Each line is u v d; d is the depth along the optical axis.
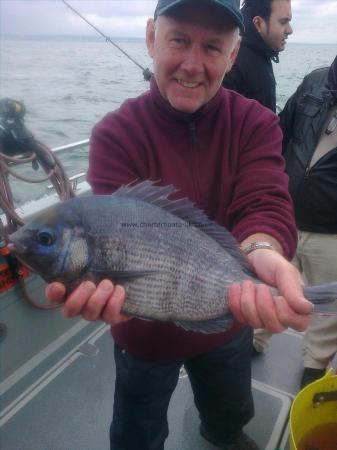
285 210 0.69
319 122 1.18
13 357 1.21
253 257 0.61
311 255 1.21
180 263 0.59
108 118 0.74
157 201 0.60
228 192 0.74
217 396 0.86
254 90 1.44
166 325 0.72
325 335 1.18
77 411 1.12
